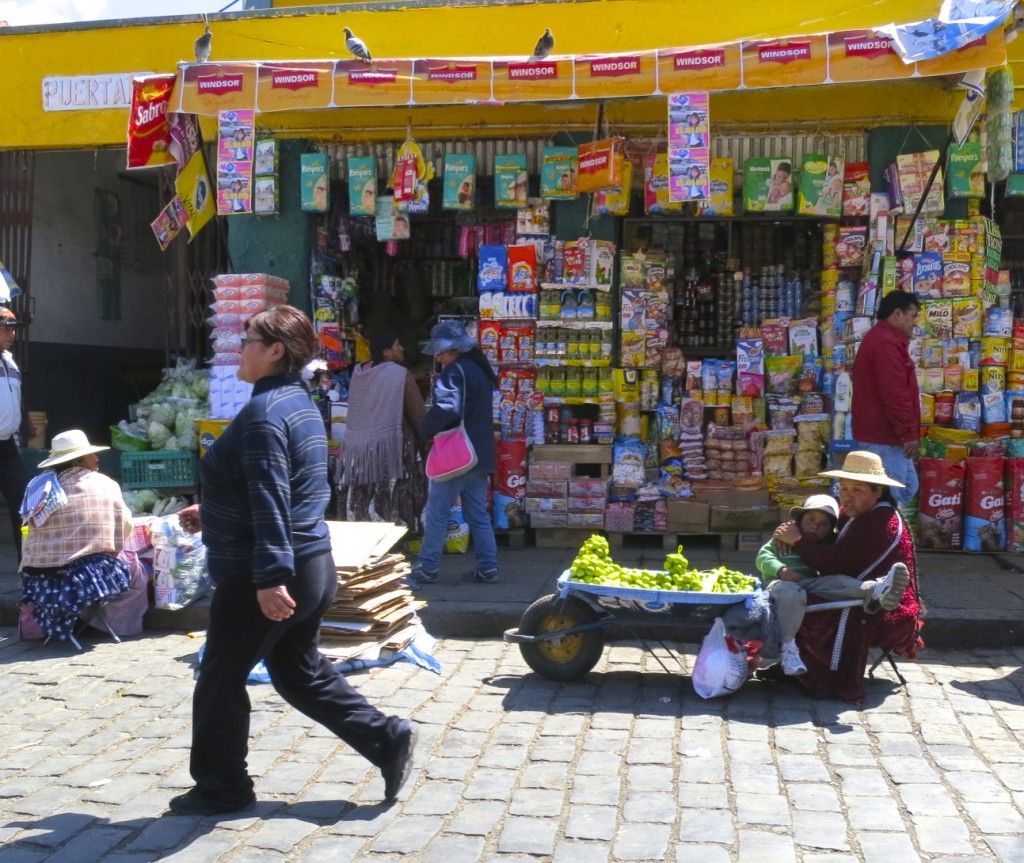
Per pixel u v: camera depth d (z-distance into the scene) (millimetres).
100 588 6656
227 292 8625
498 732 5113
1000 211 9062
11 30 9359
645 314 8797
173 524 7086
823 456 8625
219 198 8383
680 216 8898
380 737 4281
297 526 4016
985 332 8289
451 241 10109
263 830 4086
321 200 8766
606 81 6984
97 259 11266
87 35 9281
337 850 3920
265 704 5590
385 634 6258
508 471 8711
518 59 7062
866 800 4305
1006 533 8102
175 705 5609
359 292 9875
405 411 8078
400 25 8781
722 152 8594
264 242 8992
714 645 5590
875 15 8289
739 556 8359
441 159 8859
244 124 8344
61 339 10703
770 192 8305
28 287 9734
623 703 5535
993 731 5109
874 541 5535
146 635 6965
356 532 6410
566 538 8758
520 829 4062
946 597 6957
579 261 8547
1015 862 3777
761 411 8773
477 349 7598
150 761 4844
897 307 7055
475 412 7438
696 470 8828
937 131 8273
